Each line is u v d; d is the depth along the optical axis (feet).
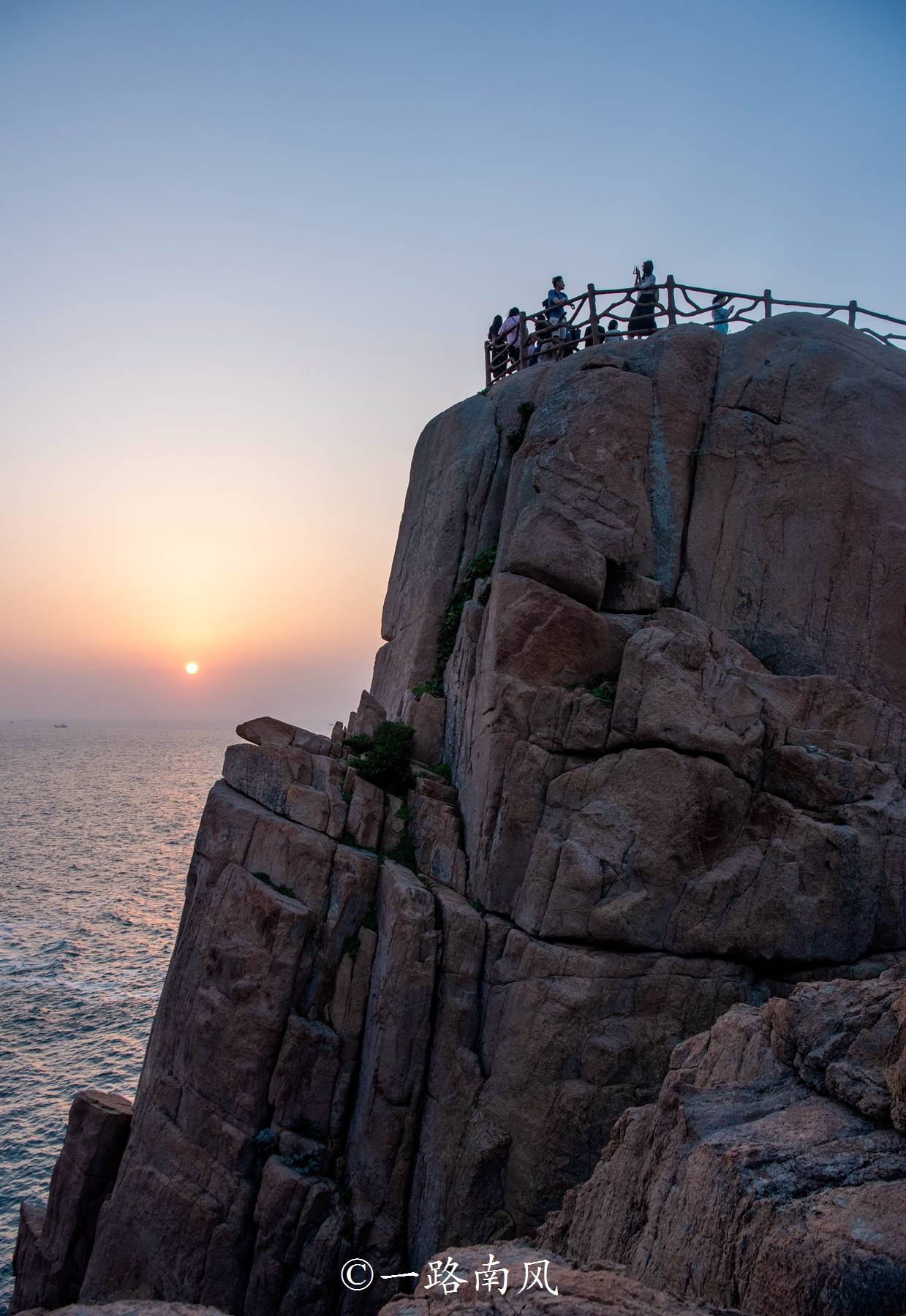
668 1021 46.06
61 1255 54.75
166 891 230.89
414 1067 49.32
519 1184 45.50
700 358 65.36
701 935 46.55
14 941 176.35
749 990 46.83
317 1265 47.24
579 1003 45.80
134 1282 50.57
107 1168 56.03
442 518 72.79
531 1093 45.93
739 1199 21.97
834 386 62.44
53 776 619.26
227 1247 48.49
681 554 61.67
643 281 77.61
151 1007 138.62
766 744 49.16
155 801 472.03
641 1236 26.66
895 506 59.57
